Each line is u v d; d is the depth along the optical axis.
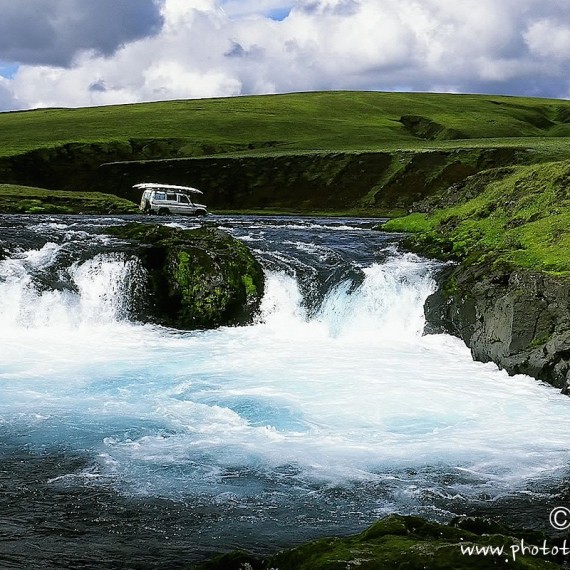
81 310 24.16
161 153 97.88
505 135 120.25
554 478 12.36
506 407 16.20
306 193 76.00
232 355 20.66
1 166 85.62
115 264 25.12
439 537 8.38
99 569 9.32
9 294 23.58
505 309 19.64
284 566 8.08
